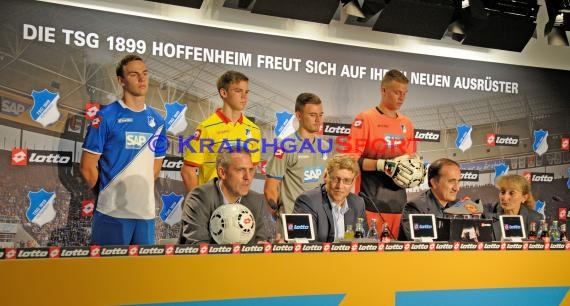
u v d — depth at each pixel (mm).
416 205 5133
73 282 3396
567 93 5621
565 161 5605
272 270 3834
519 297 4504
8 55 4027
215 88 4562
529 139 5508
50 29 4125
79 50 4195
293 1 4523
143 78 4359
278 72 4730
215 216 4152
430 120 5207
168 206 4441
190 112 4500
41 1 4105
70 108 4176
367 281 4070
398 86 5082
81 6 4199
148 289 3553
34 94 4086
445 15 4887
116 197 4301
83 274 3418
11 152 4031
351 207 4914
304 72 4812
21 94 4055
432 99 5211
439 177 5195
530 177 5492
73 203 4184
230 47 4594
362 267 4059
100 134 4250
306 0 4535
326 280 3959
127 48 4312
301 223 4047
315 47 4840
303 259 3910
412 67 5145
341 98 4926
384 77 5055
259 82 4684
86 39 4215
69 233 4180
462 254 4355
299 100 4793
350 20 4926
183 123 4484
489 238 4566
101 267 3457
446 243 4312
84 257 3424
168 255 3605
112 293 3477
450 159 5262
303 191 4805
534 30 5184
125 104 4320
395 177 5035
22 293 3293
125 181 4320
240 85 4621
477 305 4383
